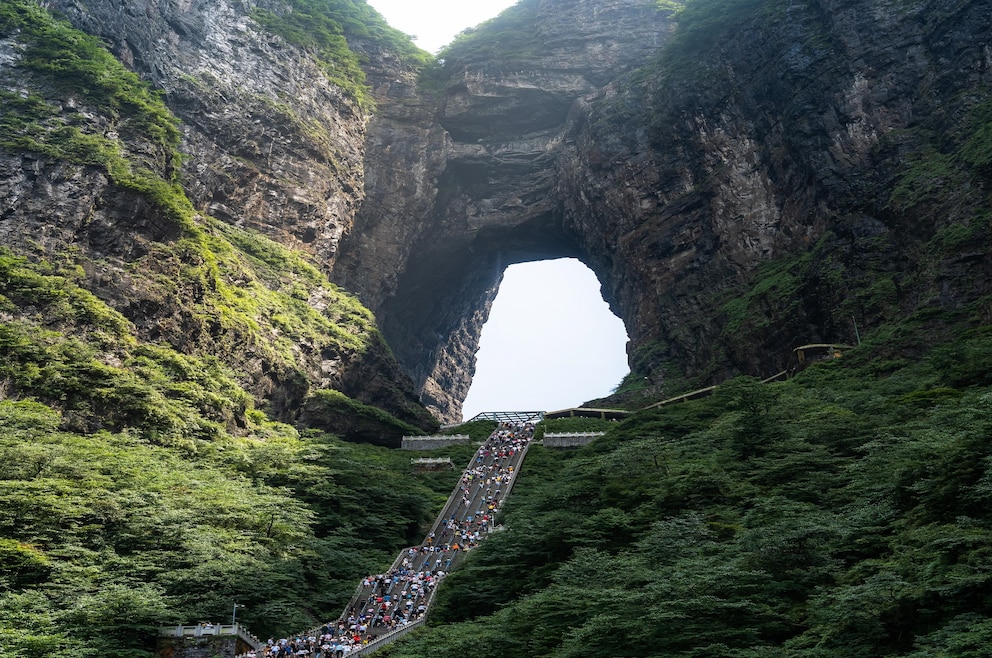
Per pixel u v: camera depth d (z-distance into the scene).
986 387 58.97
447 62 150.25
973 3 101.06
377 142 140.25
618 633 33.22
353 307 118.81
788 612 33.19
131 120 98.88
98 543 51.78
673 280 119.38
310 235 121.75
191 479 64.06
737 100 119.94
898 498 38.38
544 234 144.62
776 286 102.31
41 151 88.00
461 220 143.50
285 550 57.94
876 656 28.31
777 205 112.19
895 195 93.00
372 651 42.62
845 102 106.88
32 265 81.12
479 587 49.94
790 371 89.12
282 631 49.09
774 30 118.69
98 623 42.91
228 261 102.56
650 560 41.59
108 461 62.09
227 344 92.62
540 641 37.28
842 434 54.91
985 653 24.52
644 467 59.28
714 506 48.59
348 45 147.50
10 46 96.44
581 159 134.00
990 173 84.50
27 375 70.62
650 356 115.94
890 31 107.50
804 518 40.31
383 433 102.31
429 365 154.38
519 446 92.69
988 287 78.50
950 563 30.31
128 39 108.62
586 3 146.88
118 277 84.88
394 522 69.50
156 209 92.56
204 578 48.94
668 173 124.69
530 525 52.72
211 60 120.19
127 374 76.75
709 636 31.56
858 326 88.69
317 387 103.25
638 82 132.88
